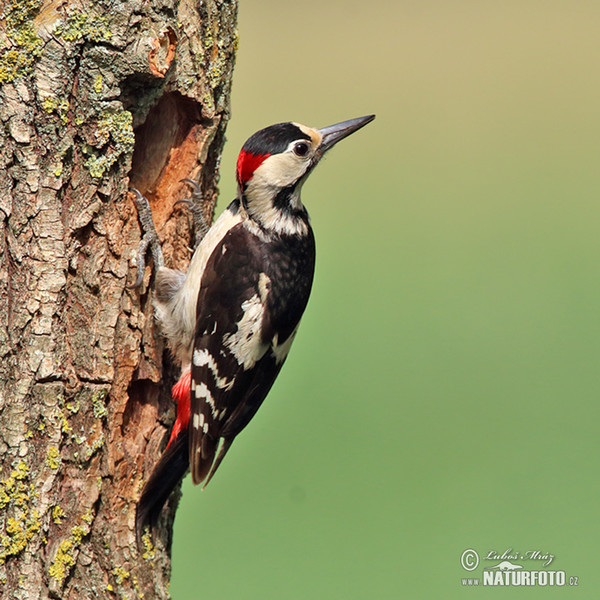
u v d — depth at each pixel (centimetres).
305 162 980
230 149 2250
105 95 791
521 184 2719
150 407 898
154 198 906
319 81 3047
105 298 818
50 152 773
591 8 3678
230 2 902
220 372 926
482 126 3033
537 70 3300
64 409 787
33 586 768
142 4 792
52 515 779
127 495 852
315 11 3484
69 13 771
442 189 2708
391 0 3628
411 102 3128
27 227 770
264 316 945
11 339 765
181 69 862
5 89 760
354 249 2378
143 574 847
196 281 910
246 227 961
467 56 3328
